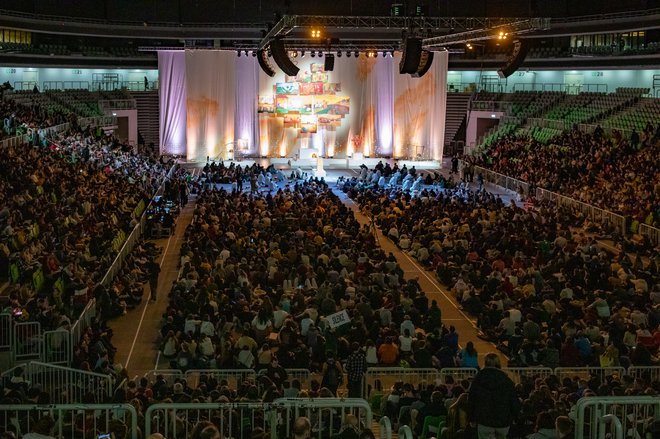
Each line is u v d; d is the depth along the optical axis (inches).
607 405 501.7
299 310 947.3
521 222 1439.5
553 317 895.1
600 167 1925.4
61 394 657.0
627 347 840.9
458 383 636.7
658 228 1418.6
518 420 534.6
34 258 1063.0
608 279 1087.0
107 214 1391.5
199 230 1386.6
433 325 914.7
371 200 1772.9
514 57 1544.0
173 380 732.0
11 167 1488.7
